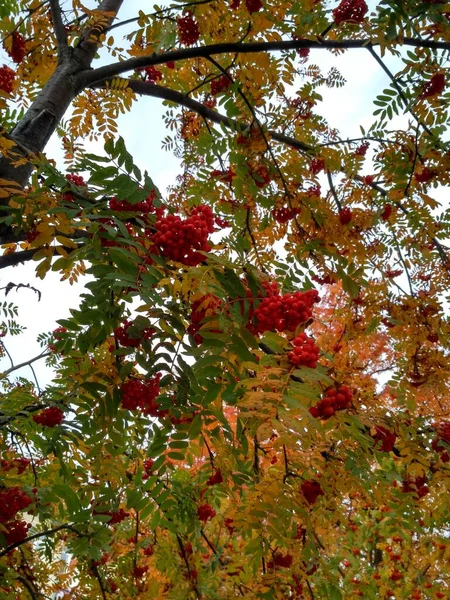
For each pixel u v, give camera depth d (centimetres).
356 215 384
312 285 268
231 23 352
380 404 266
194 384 174
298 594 316
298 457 231
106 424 210
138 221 182
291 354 162
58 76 333
